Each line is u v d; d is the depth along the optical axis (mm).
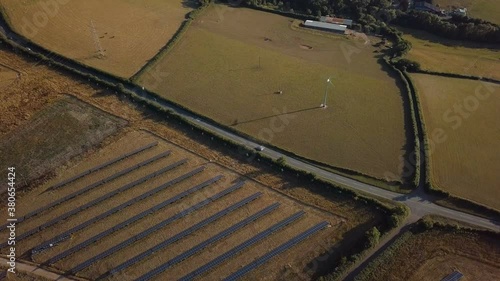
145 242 84312
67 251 82125
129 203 91312
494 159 105812
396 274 79625
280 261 81875
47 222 87188
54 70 127562
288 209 91750
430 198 95500
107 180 96000
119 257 81688
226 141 106875
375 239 84000
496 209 92688
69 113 112938
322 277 78375
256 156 103812
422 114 118750
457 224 89188
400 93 128250
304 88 127625
